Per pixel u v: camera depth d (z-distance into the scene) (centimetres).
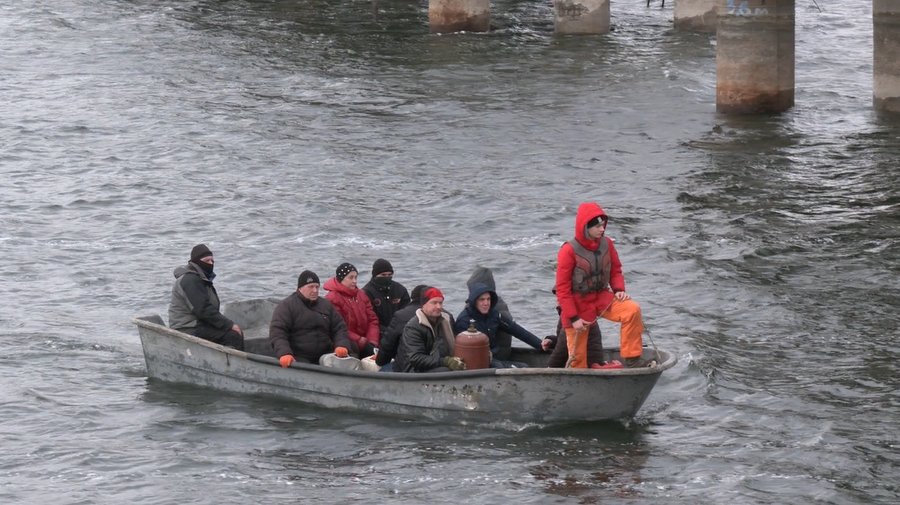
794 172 9662
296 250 7712
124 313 6544
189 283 5384
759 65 11669
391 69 13800
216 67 13838
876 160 9994
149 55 14425
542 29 16375
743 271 7200
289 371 5100
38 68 13738
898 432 4850
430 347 4991
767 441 4766
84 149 10419
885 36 11612
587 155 10288
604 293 4756
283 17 17038
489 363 4966
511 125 11344
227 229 8194
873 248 7631
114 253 7669
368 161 10075
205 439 4797
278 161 10062
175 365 5400
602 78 13288
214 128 11144
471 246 7806
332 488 4341
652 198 8944
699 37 15688
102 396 5262
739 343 5984
